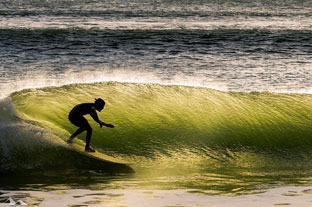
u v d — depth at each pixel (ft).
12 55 469.16
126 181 112.47
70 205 84.12
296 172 127.75
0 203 86.33
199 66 431.84
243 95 170.71
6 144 126.82
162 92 165.17
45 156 125.39
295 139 149.59
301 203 86.02
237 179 116.67
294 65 437.99
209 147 142.51
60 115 146.51
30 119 139.44
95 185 106.73
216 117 153.79
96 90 163.43
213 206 83.82
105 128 143.74
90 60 459.73
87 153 127.85
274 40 622.95
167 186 105.81
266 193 96.99
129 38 629.51
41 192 97.40
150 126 146.82
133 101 157.28
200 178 117.39
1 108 139.85
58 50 514.27
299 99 171.01
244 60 467.11
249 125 152.25
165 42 596.70
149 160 134.92
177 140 143.54
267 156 141.18
